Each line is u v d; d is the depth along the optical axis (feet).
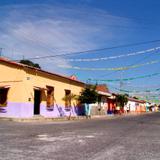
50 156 28.94
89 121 93.04
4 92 89.20
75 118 110.22
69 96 112.88
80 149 33.37
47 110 100.37
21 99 86.63
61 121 89.30
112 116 151.43
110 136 47.11
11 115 87.10
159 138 45.70
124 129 61.41
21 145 35.37
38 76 94.79
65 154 30.09
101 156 29.45
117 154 30.83
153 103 417.08
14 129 55.36
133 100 280.31
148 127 69.00
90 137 45.03
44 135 46.37
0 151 31.04
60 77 108.88
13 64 87.86
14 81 87.86
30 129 56.24
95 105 151.74
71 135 47.19
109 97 187.01
